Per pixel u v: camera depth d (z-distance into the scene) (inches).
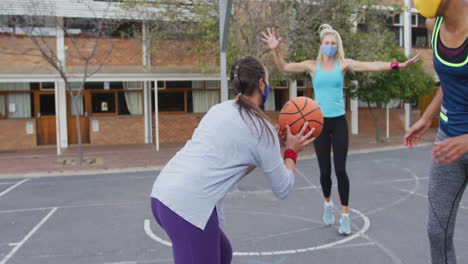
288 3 509.0
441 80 87.7
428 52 851.4
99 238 212.1
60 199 313.1
